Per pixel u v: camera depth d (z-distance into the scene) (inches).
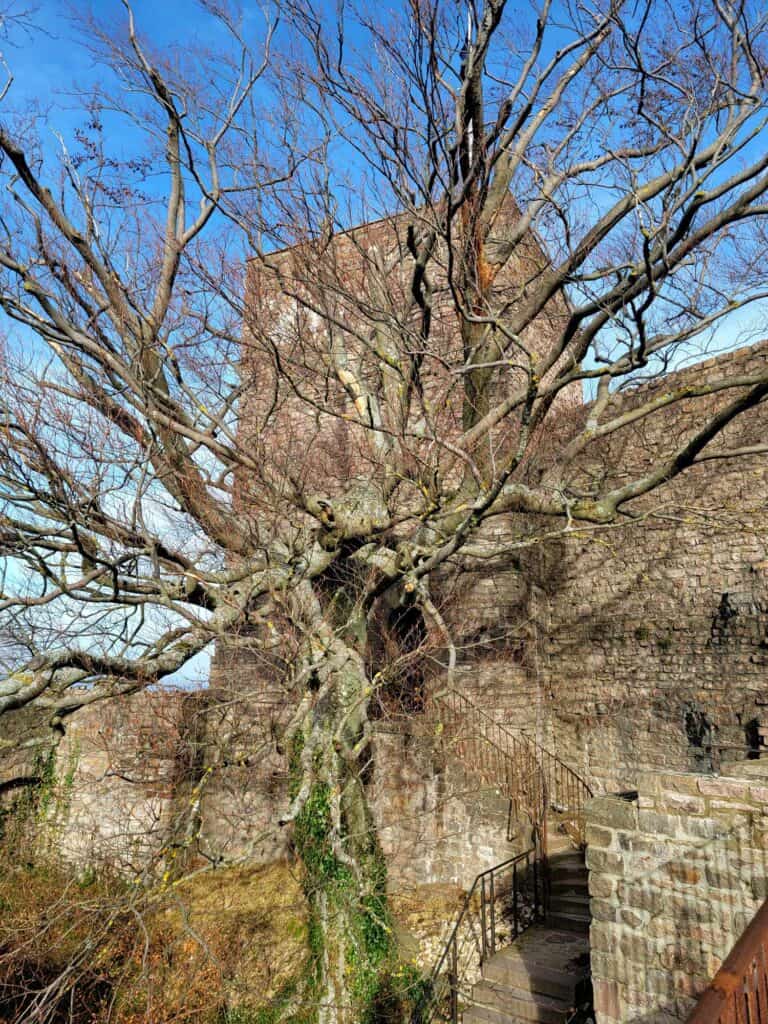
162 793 434.0
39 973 294.5
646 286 261.7
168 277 330.3
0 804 520.1
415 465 331.9
